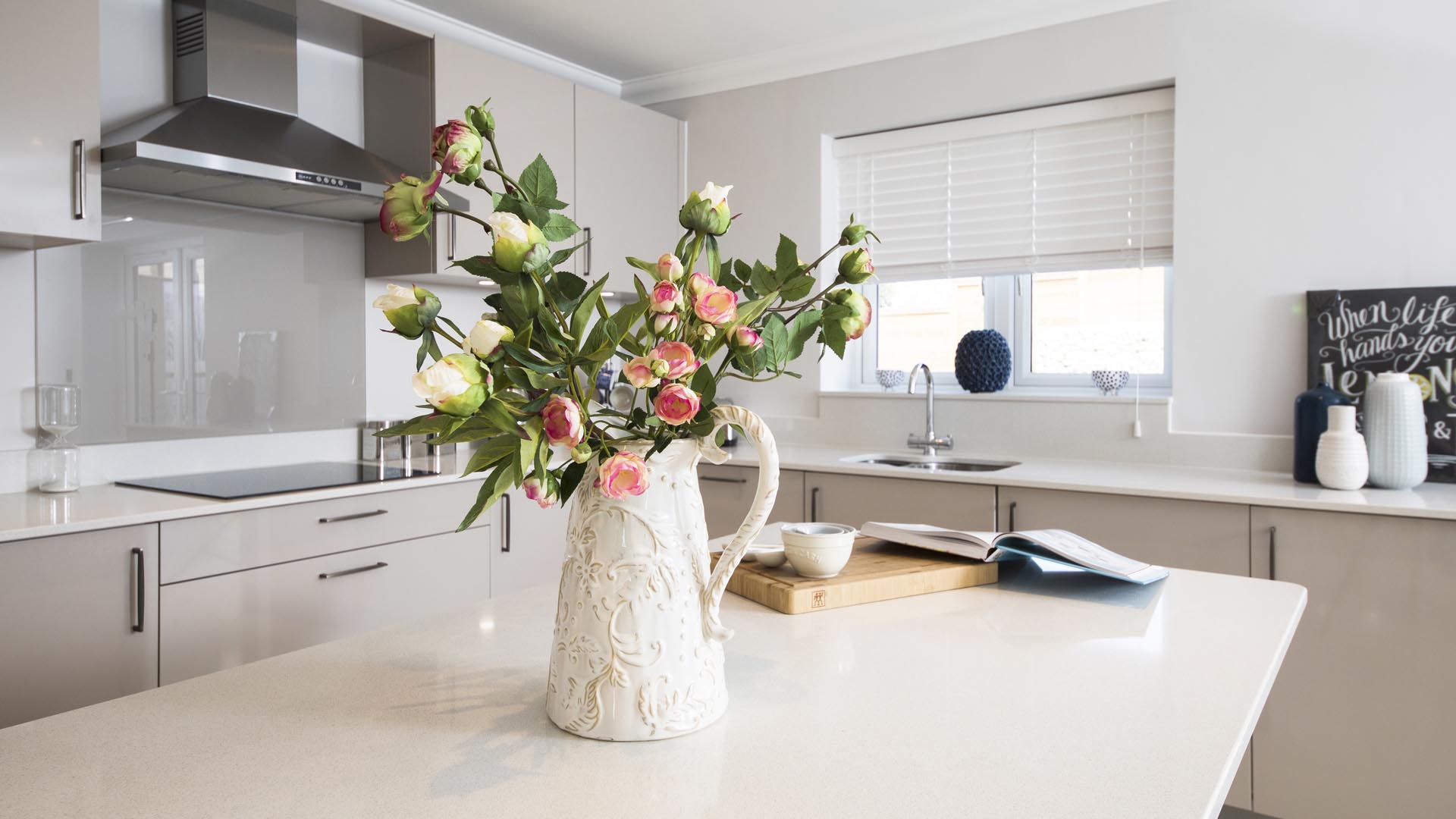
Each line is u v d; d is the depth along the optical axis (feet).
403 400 11.20
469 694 3.34
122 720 3.10
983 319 12.22
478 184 2.88
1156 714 3.15
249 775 2.68
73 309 8.30
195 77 8.81
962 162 11.72
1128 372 11.12
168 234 8.97
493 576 10.03
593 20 11.21
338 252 10.51
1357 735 7.36
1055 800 2.53
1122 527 8.45
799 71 12.49
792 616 4.42
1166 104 10.18
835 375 12.91
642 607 2.90
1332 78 8.97
